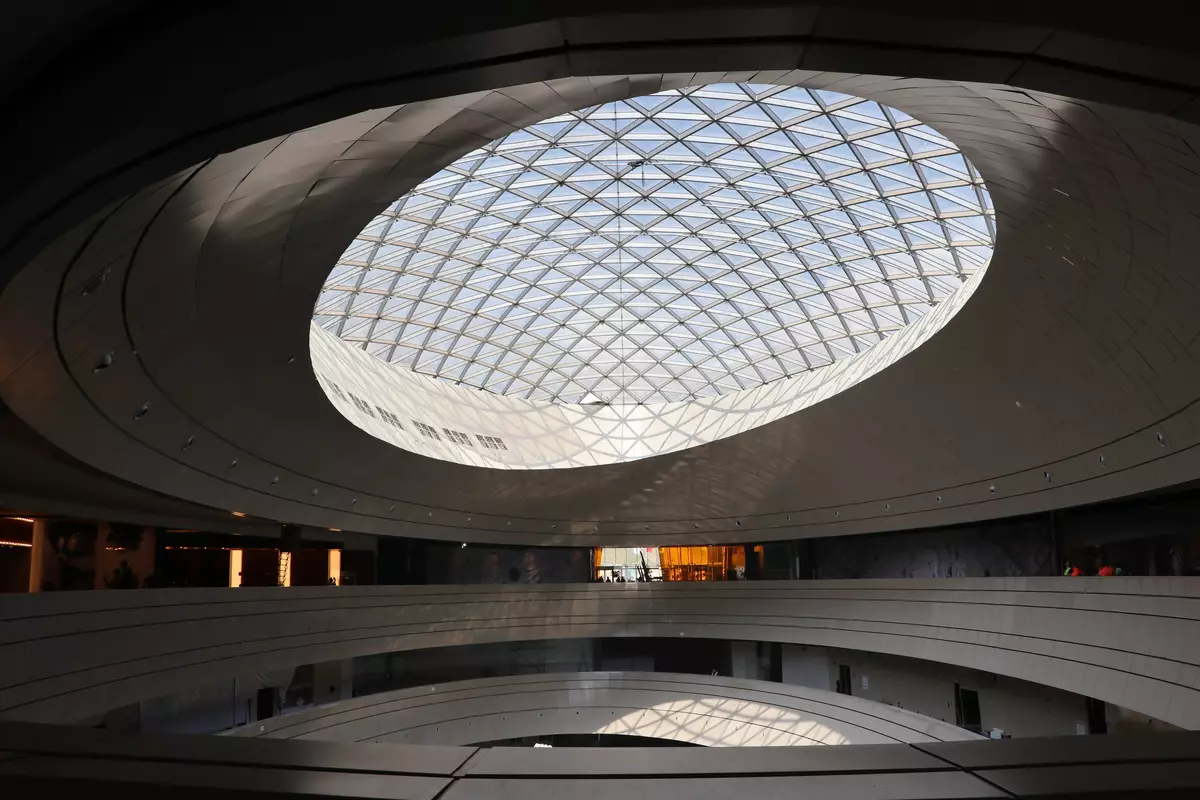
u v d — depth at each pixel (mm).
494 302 39188
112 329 14984
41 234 7531
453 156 13883
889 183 27172
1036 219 18047
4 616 17531
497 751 4039
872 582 40719
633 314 41781
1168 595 22500
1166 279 16625
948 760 3900
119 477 21906
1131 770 3721
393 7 5797
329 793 3484
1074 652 26562
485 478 42594
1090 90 6168
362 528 39594
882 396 32344
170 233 12383
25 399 14711
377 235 29375
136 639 23047
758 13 5457
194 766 3842
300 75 6023
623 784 3617
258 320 18703
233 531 37750
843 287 35469
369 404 35750
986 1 5434
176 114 6289
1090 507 30094
